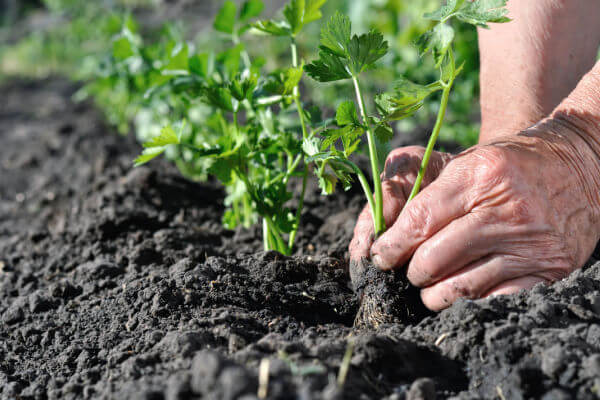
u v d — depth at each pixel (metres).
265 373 1.02
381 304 1.14
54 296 1.25
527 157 1.11
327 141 1.14
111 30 1.82
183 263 1.21
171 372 1.08
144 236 1.38
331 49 1.13
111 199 1.46
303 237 1.36
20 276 1.33
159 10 4.32
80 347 1.16
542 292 1.10
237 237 1.37
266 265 1.21
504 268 1.11
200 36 3.29
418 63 1.69
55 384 1.12
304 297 1.19
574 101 1.15
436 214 1.11
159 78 1.31
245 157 1.21
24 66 3.68
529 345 1.06
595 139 1.13
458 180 1.12
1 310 1.27
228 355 1.08
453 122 1.75
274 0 3.64
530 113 1.22
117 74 1.68
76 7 4.30
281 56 2.70
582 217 1.12
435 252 1.11
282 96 1.22
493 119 1.24
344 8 2.60
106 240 1.38
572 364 1.04
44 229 1.50
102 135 2.16
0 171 2.01
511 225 1.10
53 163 1.99
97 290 1.25
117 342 1.15
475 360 1.08
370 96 1.70
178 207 1.46
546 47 1.21
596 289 1.11
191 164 1.63
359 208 1.40
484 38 1.23
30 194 1.76
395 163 1.17
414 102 1.12
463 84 1.69
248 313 1.16
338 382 1.04
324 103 1.68
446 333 1.09
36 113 2.68
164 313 1.16
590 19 1.21
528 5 1.20
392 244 1.13
